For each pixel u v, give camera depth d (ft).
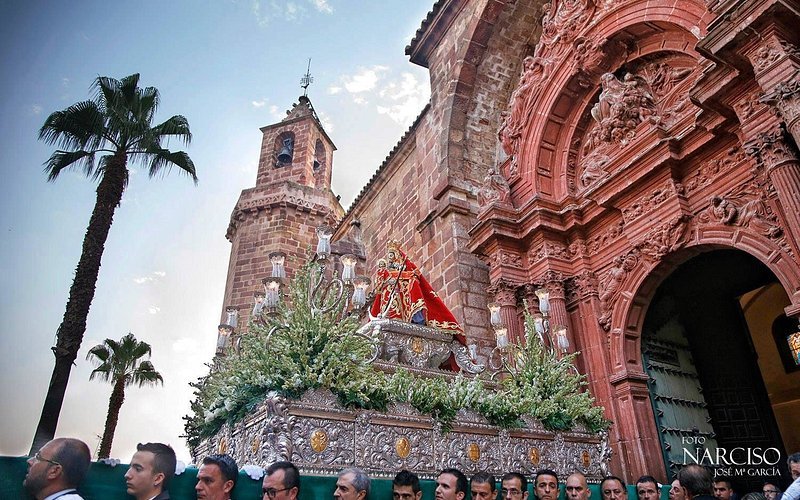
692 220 29.27
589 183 36.65
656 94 34.01
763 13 22.65
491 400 19.17
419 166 54.44
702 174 29.40
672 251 29.55
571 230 36.73
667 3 31.53
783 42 22.77
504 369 24.38
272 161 97.76
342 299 18.06
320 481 14.01
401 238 56.03
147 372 70.59
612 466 29.43
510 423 19.27
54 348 34.17
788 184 22.25
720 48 24.09
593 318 33.71
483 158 48.70
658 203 30.94
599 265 34.88
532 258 37.78
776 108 22.66
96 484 11.19
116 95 43.37
